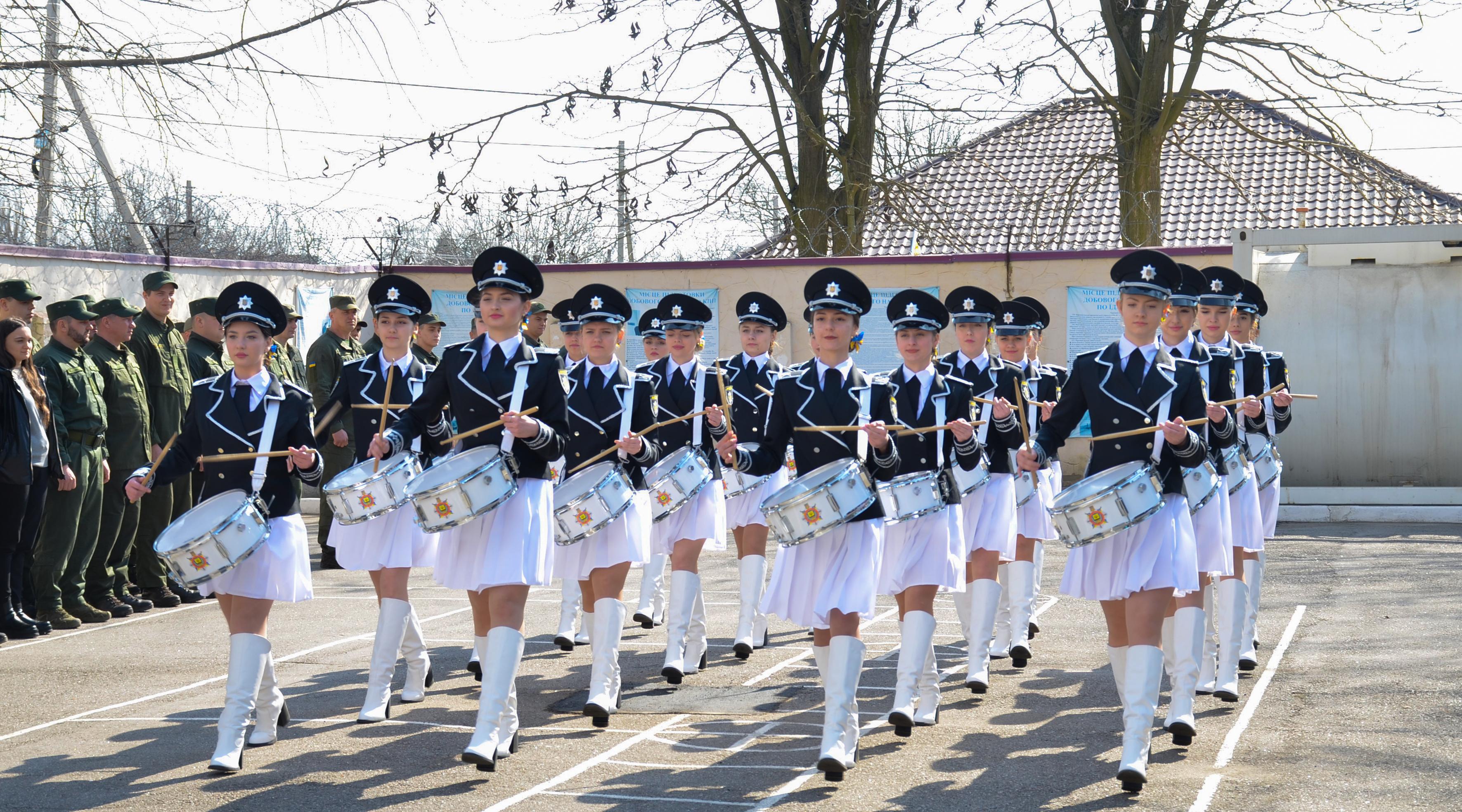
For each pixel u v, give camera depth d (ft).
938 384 21.77
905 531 20.45
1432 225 43.78
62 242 48.14
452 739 20.83
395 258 59.41
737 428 27.96
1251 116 91.09
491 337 20.08
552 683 25.07
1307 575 34.94
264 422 19.84
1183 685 19.77
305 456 19.58
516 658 19.22
